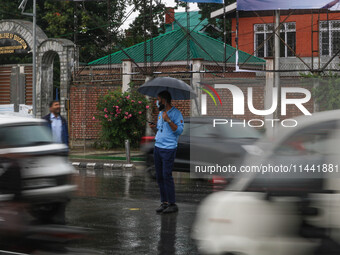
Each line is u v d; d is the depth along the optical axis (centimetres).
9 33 3878
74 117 3697
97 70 3903
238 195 652
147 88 1389
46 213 1046
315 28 4316
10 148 1015
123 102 3266
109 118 3234
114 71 3909
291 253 624
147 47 4047
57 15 5022
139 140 3344
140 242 945
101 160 2648
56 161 1085
